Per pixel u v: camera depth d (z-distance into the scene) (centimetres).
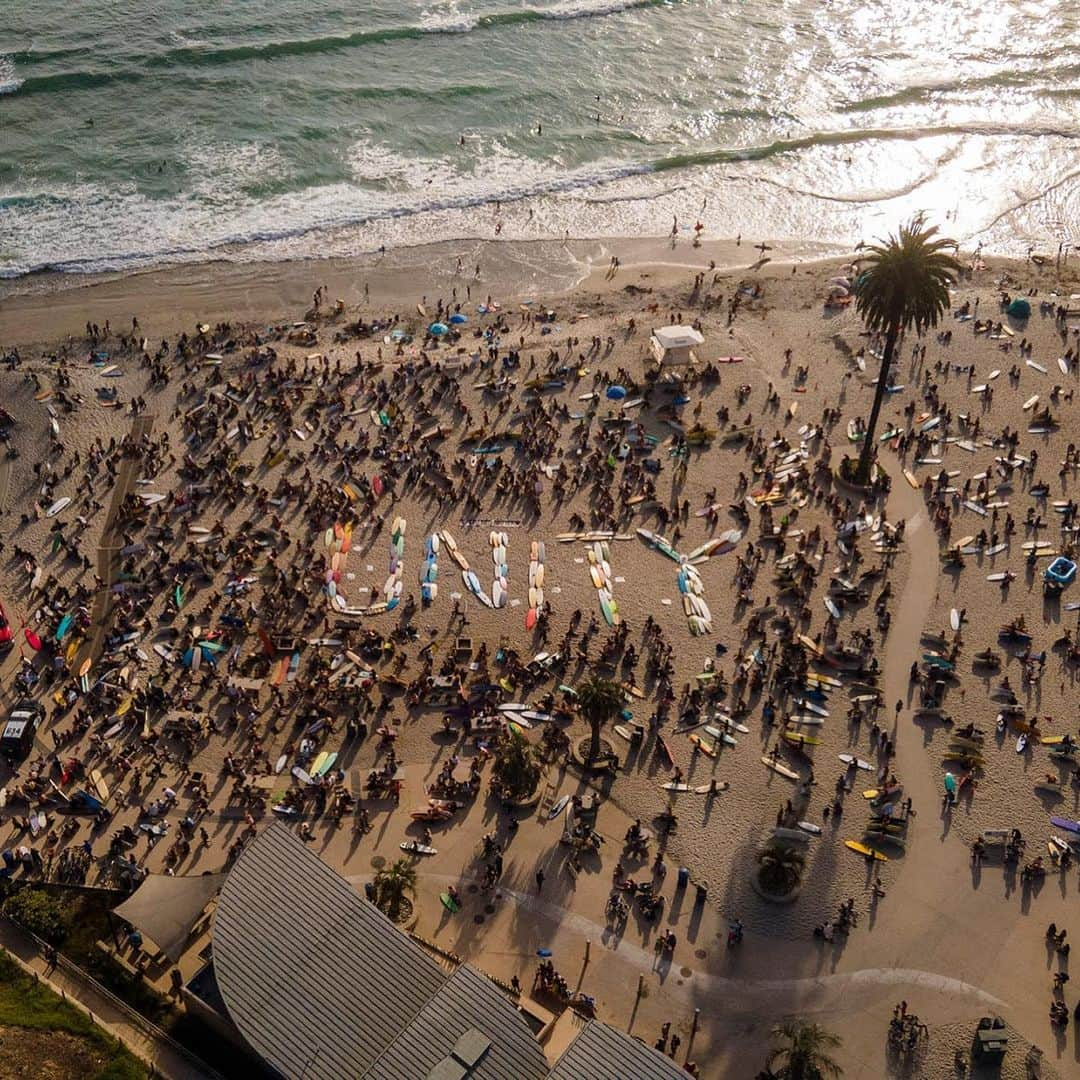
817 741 7544
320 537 9219
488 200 14625
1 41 17425
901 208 14675
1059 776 7300
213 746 7500
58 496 9650
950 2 19712
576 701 7388
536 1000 6088
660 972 6250
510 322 12269
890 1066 5816
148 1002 5978
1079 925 6494
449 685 7875
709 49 18112
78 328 12169
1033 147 15925
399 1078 5122
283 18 18338
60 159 15012
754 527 9369
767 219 14462
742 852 6875
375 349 11688
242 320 12356
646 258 13662
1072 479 9819
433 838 6938
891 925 6481
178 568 8850
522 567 8988
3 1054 5503
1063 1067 5806
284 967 5606
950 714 7719
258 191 14612
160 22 18138
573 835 6931
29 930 6275
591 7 19050
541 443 10225
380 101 16388
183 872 6694
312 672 8019
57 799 7138
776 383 11088
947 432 10369
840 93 17138
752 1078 5781
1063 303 12175
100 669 8050
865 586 8775
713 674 8019
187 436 10319
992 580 8812
